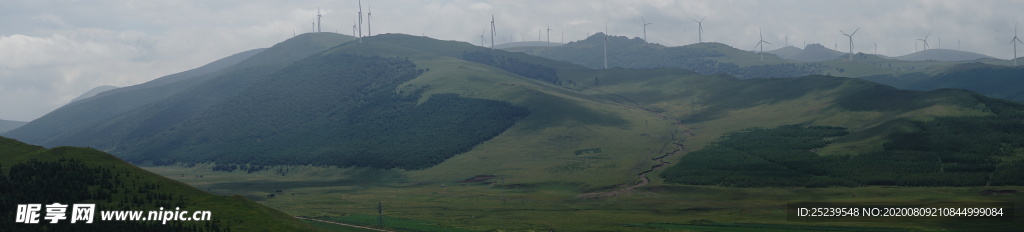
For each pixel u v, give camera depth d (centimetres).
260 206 19812
